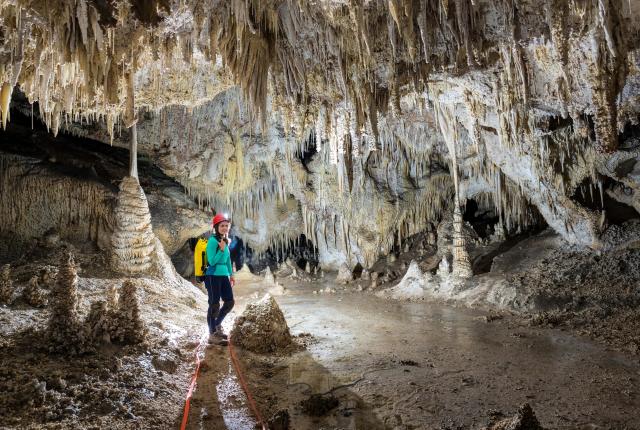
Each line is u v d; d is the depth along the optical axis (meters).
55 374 3.37
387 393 3.88
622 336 5.52
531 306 7.30
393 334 6.06
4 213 7.81
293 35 4.84
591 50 4.65
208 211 11.41
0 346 3.73
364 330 6.32
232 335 5.19
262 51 4.93
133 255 7.12
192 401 3.54
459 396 3.82
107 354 3.92
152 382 3.66
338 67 5.34
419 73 5.46
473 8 4.41
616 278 7.44
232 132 10.25
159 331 4.91
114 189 8.85
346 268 11.88
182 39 4.54
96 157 9.85
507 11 4.32
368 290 10.64
